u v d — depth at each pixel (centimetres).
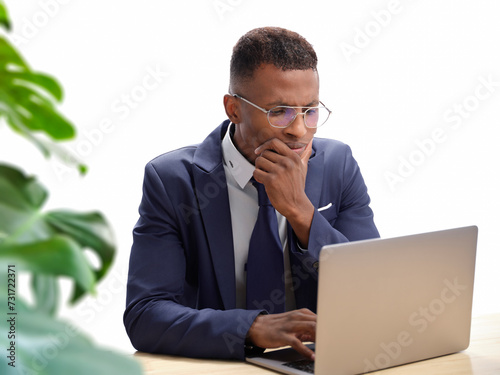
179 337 156
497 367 145
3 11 65
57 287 57
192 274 186
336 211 196
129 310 169
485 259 333
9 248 52
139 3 267
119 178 272
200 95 280
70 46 259
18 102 69
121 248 273
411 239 138
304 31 295
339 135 308
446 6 308
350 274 130
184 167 184
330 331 130
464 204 325
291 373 138
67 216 65
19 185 64
